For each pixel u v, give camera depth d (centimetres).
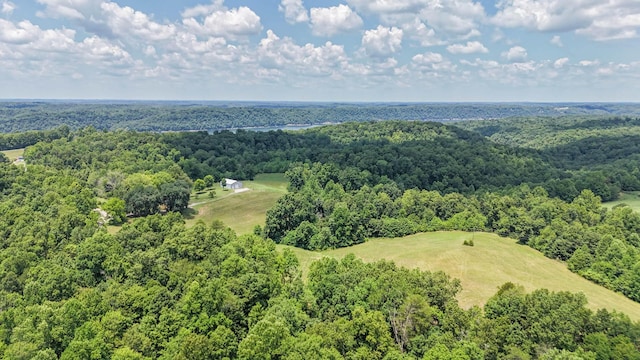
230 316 5650
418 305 5628
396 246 10562
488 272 8581
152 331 5278
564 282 8425
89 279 6462
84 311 5303
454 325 5603
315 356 4725
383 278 6225
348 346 5269
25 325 4884
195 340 4825
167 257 6844
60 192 11188
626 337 5153
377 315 5475
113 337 5094
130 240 7462
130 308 5625
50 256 7500
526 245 10612
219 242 7569
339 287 6284
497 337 5306
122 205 11694
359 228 11362
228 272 6378
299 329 5581
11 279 6512
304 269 8850
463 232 11956
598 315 5506
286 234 11350
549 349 5053
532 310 5541
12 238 8006
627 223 11244
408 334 5581
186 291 6003
